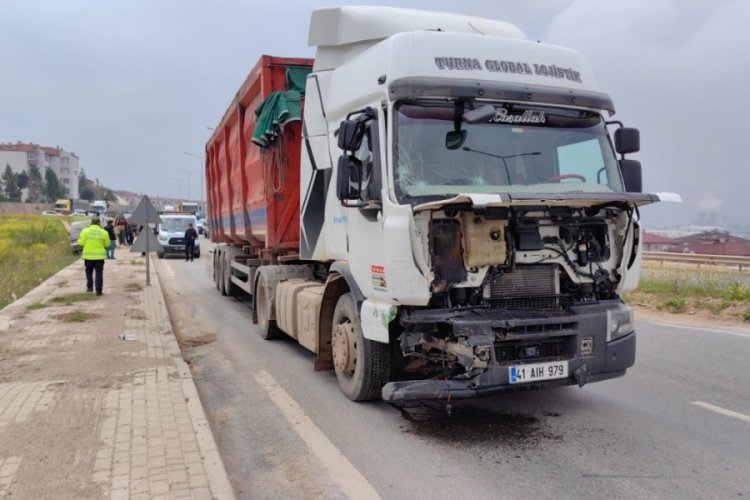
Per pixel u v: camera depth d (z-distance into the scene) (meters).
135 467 4.34
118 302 12.68
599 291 5.47
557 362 4.97
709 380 6.97
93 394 6.09
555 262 5.22
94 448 4.68
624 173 5.84
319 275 8.72
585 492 4.18
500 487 4.29
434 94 5.24
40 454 4.56
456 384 4.80
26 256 26.64
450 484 4.36
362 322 5.69
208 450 4.67
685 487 4.22
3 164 149.12
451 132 5.29
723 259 23.28
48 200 138.25
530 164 5.44
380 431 5.47
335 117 6.66
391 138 5.15
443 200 4.70
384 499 4.14
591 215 5.36
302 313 7.59
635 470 4.52
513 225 5.07
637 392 6.53
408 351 5.18
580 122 5.77
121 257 28.23
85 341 8.69
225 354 8.78
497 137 5.41
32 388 6.28
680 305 12.38
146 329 9.66
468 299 5.04
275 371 7.71
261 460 4.86
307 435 5.39
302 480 4.48
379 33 6.51
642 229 5.54
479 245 4.93
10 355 7.78
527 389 4.99
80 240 13.81
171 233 28.58
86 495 3.91
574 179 5.55
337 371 6.57
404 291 4.93
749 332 9.83
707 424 5.50
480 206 4.78
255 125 9.63
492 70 5.51
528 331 4.91
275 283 9.31
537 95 5.56
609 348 5.14
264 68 8.84
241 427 5.64
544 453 4.88
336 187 5.99
